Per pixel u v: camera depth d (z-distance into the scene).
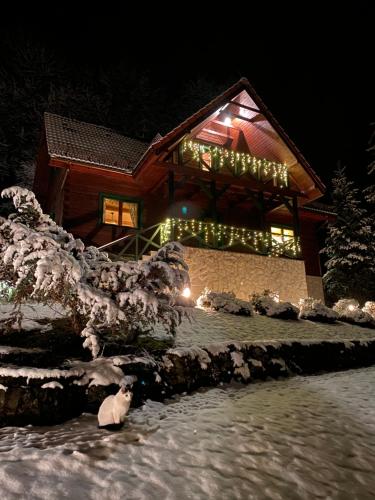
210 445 4.10
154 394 5.47
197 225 14.28
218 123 14.80
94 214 14.03
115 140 17.27
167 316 6.12
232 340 7.92
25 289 5.41
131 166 14.63
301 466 3.88
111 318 5.16
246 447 4.15
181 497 3.12
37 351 5.44
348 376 8.25
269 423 4.93
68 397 4.69
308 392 6.74
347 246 22.06
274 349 8.04
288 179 15.95
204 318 9.45
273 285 13.80
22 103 25.41
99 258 6.63
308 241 19.06
